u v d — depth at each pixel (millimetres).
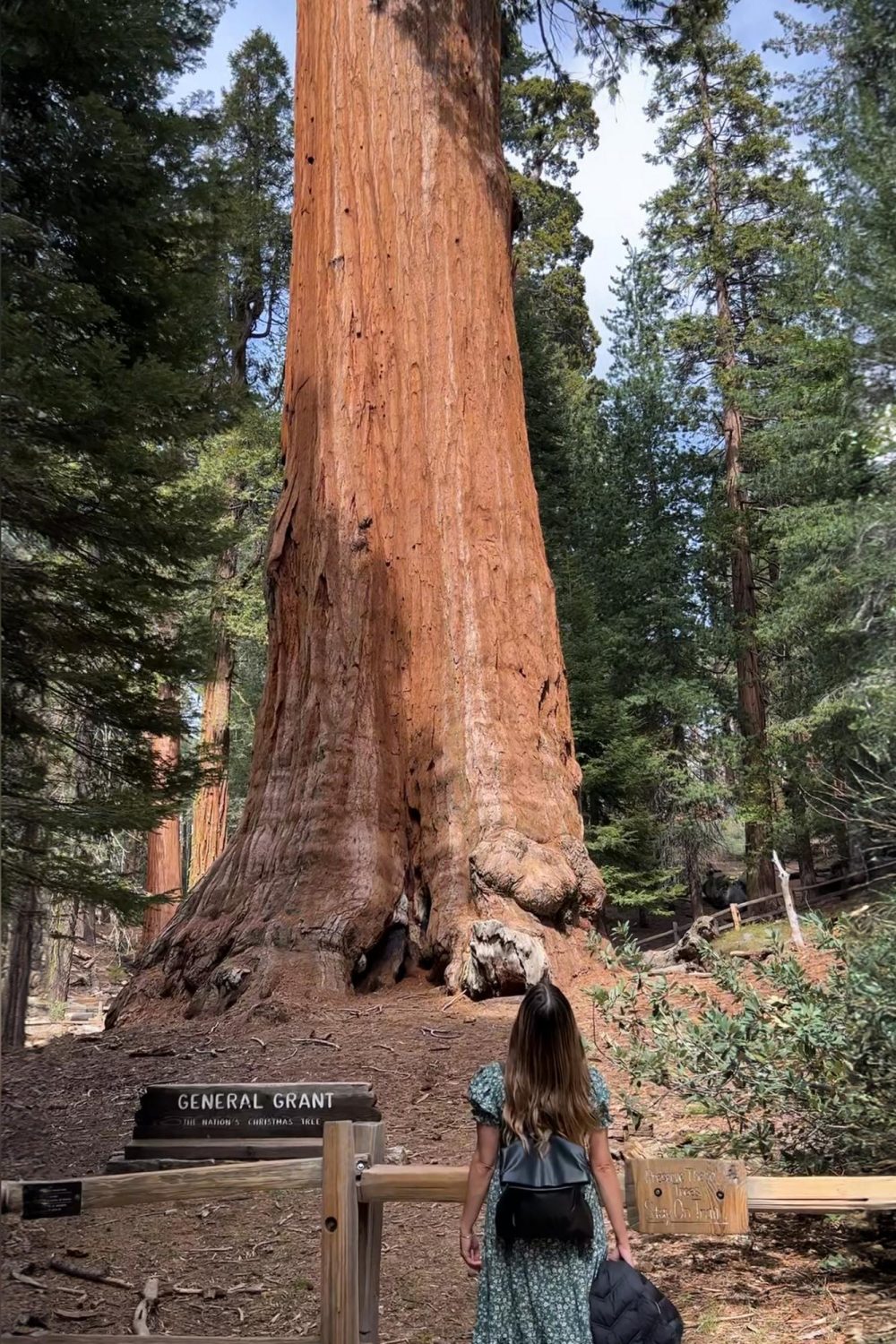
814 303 21391
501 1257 3207
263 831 11562
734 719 31547
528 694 12031
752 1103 5359
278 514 12852
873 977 5043
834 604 19828
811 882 26406
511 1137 3238
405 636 12125
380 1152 3789
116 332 11609
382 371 12633
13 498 10328
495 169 13469
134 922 10562
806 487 22266
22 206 11039
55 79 10906
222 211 12383
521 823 11336
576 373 36656
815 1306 4348
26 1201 3686
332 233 12930
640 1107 6875
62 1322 4414
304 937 10641
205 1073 8273
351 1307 3588
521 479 12805
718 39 31531
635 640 29109
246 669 38156
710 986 10398
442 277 12812
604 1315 3092
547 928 10789
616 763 25172
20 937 18125
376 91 13102
